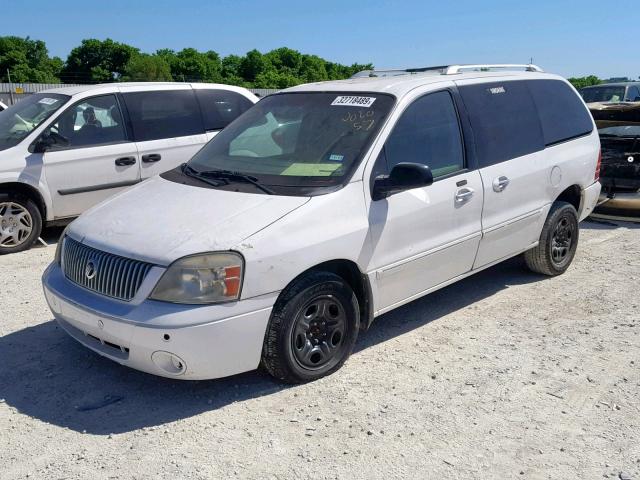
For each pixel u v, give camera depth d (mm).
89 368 4598
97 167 7957
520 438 3732
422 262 4867
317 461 3525
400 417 3947
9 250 7547
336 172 4473
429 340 5051
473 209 5195
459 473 3422
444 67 5684
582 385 4328
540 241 6195
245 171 4746
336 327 4398
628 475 3389
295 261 4039
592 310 5637
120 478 3389
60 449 3652
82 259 4234
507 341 5027
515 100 5836
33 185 7559
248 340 3945
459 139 5203
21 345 4988
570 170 6250
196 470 3453
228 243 3875
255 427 3850
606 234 8211
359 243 4371
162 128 8484
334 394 4215
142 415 3994
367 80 5406
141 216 4320
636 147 8734
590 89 16328
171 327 3725
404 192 4676
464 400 4145
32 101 8367
